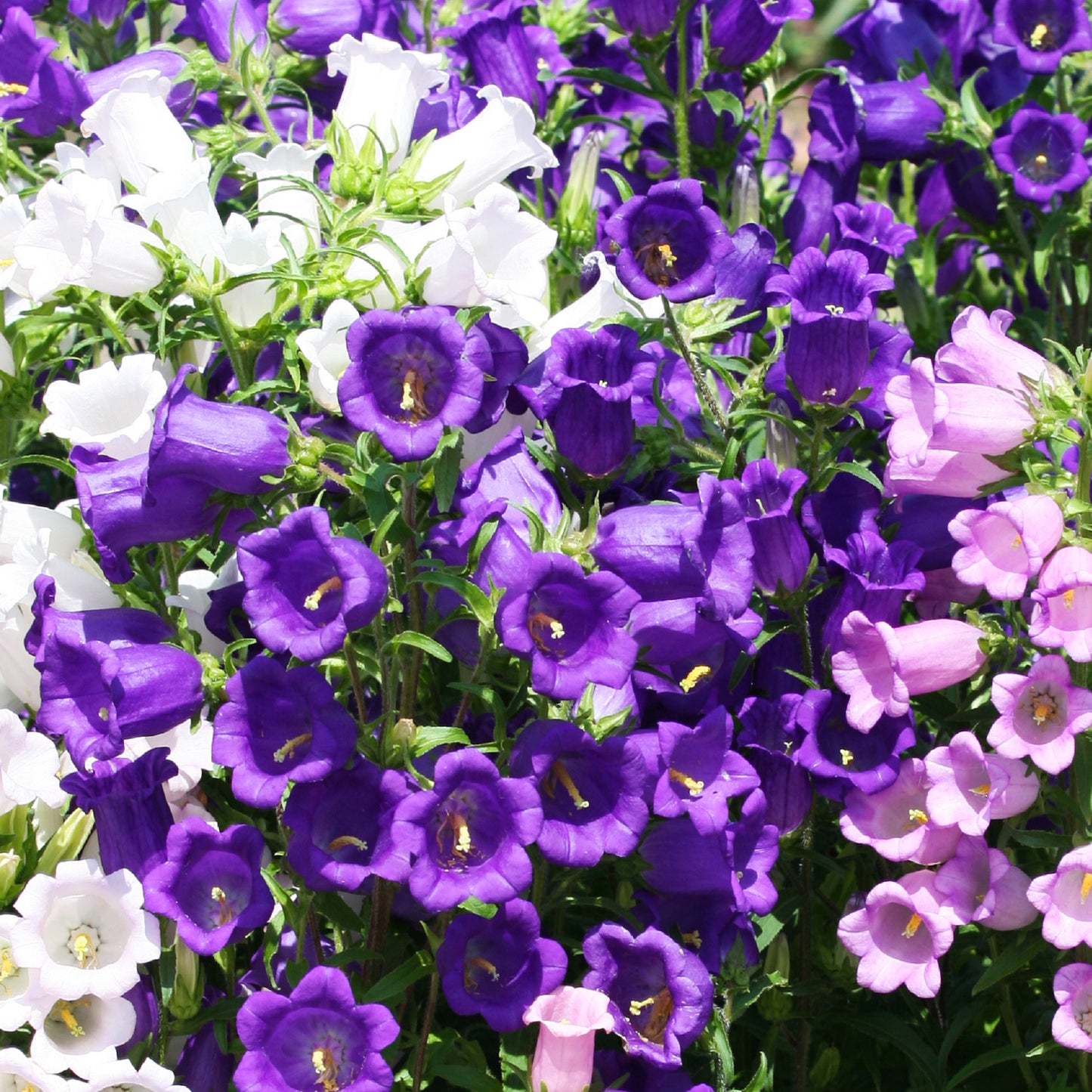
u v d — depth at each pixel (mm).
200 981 1390
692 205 1420
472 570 1381
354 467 1363
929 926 1380
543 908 1404
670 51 1643
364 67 1468
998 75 1720
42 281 1402
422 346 1337
